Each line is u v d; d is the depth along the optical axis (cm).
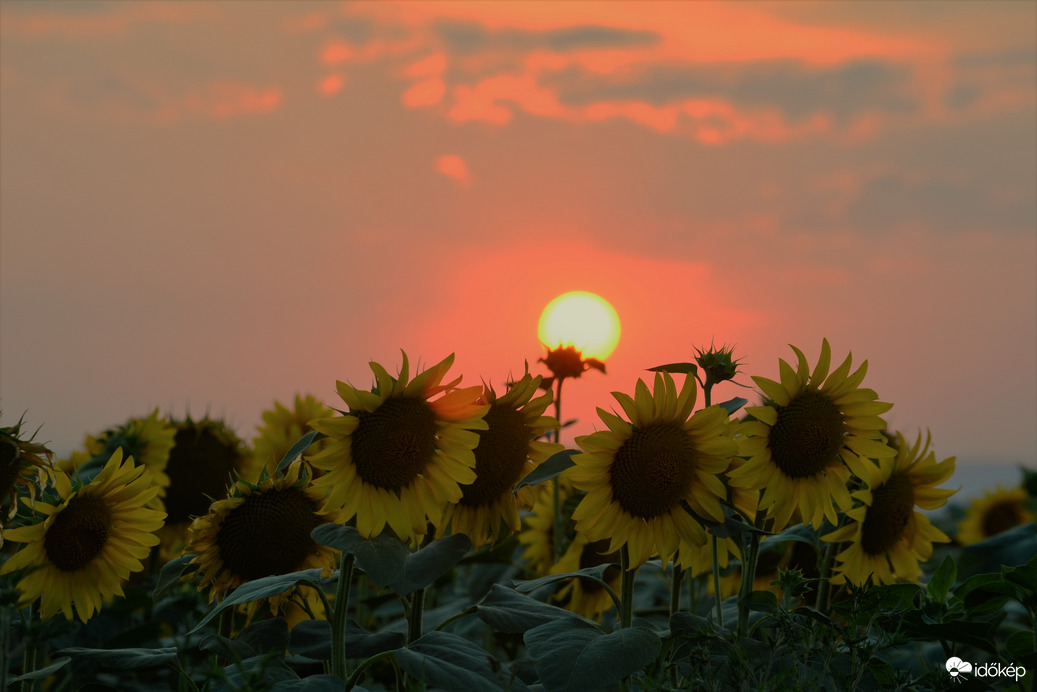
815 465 288
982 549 416
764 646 281
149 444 483
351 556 261
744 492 306
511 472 296
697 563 320
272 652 223
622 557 282
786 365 282
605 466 271
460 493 266
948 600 325
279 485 296
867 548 318
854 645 262
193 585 376
